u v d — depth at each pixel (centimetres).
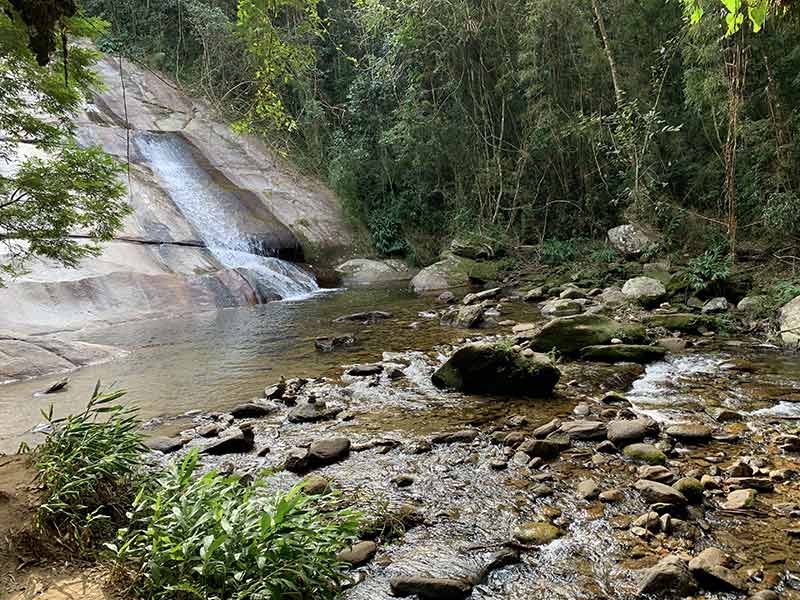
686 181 1412
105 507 323
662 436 460
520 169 1625
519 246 1619
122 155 1545
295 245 1631
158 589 240
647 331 847
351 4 1830
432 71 1647
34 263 1018
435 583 275
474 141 1703
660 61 1374
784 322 794
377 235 1827
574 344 738
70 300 1001
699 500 357
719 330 845
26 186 471
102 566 273
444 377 633
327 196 1898
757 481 373
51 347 785
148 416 561
